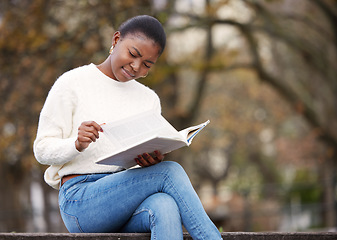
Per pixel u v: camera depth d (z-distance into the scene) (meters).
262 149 37.19
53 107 4.03
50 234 3.89
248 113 32.44
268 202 26.77
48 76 15.30
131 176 3.83
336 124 24.56
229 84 31.83
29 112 15.58
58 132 4.02
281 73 27.61
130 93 4.27
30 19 15.39
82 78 4.14
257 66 19.95
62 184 4.13
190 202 3.72
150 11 15.53
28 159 15.95
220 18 17.98
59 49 15.18
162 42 4.09
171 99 19.20
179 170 3.82
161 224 3.64
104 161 3.67
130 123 3.92
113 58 4.11
